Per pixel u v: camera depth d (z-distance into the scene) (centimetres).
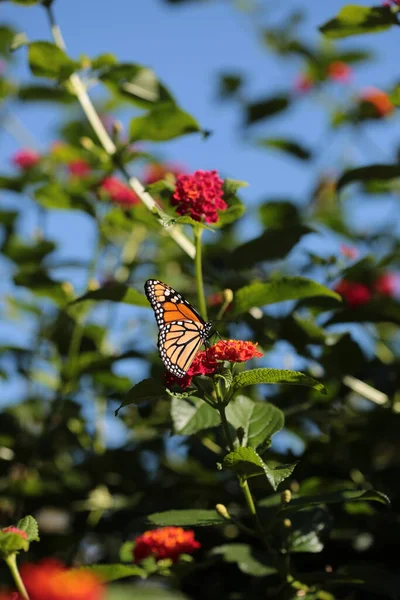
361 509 520
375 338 723
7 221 775
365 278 744
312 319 615
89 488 670
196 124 563
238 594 484
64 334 754
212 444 571
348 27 565
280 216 798
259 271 710
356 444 577
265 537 413
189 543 437
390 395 606
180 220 445
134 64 593
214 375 381
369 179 586
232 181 496
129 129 573
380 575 426
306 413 532
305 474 553
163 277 763
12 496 652
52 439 700
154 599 178
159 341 406
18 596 345
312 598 427
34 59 590
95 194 712
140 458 702
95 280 726
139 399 401
